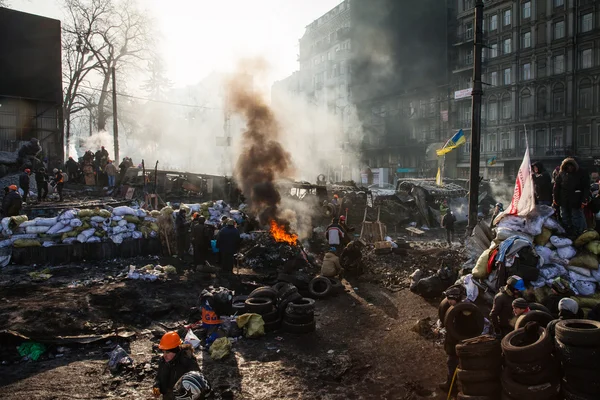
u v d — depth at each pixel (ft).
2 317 23.58
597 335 12.58
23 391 17.60
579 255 23.84
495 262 24.71
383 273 39.24
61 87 98.12
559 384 13.37
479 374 14.40
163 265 38.11
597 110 121.90
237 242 36.35
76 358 21.15
